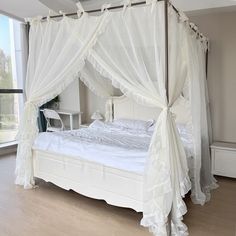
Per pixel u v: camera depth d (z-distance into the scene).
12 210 2.89
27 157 3.47
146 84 2.35
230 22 3.94
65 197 3.23
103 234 2.43
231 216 2.76
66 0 4.57
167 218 2.32
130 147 2.91
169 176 2.28
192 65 2.93
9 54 5.50
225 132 4.15
